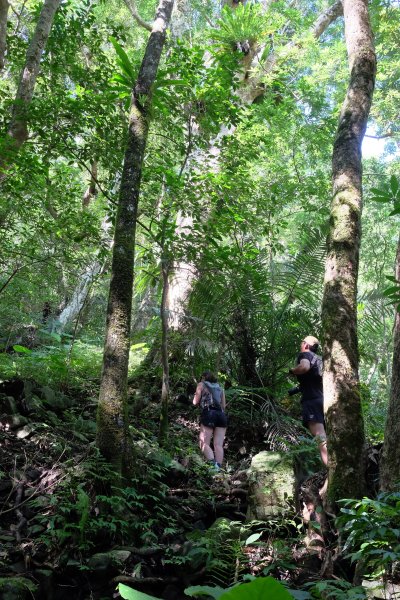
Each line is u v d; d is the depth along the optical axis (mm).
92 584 3811
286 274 8047
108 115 6363
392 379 4227
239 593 1095
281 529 4652
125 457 4723
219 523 4594
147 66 5762
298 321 7801
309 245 8125
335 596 3385
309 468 5605
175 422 7371
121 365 4859
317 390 6027
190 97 6895
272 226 8242
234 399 7391
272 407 6922
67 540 3957
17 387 5734
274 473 4957
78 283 10234
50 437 5164
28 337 8883
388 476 4027
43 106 6176
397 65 13070
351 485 4539
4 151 5926
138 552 4098
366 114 5758
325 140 11719
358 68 5926
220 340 7742
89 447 4672
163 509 4797
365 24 6129
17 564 3725
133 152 5461
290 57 12508
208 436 6352
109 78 7121
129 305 5039
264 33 10977
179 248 6504
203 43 12656
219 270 7188
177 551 4254
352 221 5246
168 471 5453
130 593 1446
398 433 4059
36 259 7410
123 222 5223
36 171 6297
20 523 4027
